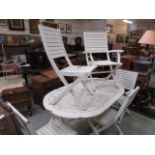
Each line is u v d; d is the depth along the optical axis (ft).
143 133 6.26
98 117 5.24
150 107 7.41
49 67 10.64
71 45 15.35
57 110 4.49
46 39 4.42
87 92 5.98
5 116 3.11
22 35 11.99
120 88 6.56
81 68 5.10
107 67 10.05
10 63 9.86
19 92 7.10
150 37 8.25
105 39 7.51
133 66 8.79
